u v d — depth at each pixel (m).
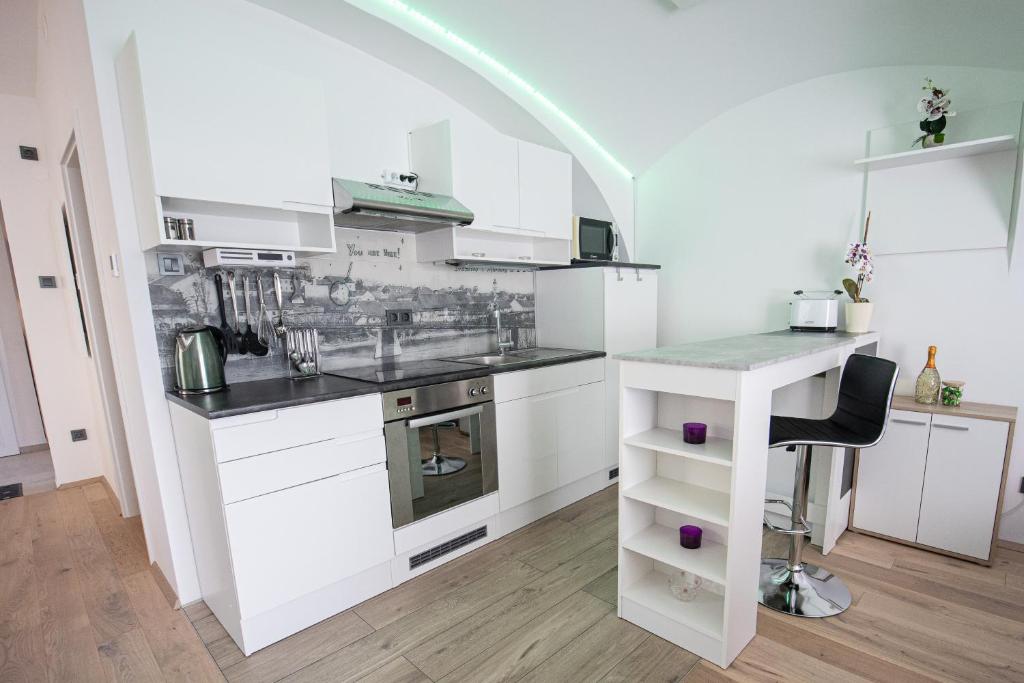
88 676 1.62
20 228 3.22
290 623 1.79
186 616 1.93
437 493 2.19
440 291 2.91
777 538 2.46
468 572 2.19
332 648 1.72
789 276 2.95
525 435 2.56
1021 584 1.98
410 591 2.05
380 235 2.62
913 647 1.65
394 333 2.70
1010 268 2.21
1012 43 2.05
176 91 1.64
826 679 1.52
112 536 2.65
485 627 1.81
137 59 1.58
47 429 3.36
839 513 2.34
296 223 2.28
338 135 2.40
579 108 3.04
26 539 2.63
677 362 1.60
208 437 1.58
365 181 2.51
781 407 2.70
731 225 3.18
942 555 2.22
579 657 1.65
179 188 1.66
